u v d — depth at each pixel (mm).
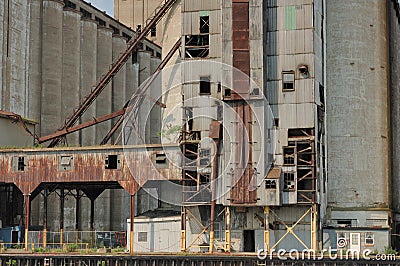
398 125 125562
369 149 106562
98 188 106562
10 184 100750
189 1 95438
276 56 92062
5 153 95000
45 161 93938
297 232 89188
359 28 108250
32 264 86188
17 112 120750
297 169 89812
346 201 105062
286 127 90812
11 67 119188
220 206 91375
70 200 129000
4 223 101875
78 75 137000
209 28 94250
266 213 88312
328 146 106500
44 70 128000
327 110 107062
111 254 85812
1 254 86188
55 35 129750
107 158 92312
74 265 85875
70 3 139000
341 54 107750
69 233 126125
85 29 141875
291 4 92188
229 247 88375
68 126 117438
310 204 88312
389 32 115625
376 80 108875
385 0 112125
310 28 91500
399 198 123562
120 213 147625
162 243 92438
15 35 120750
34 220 120875
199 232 91125
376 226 97125
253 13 90375
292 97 91062
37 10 127375
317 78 93250
